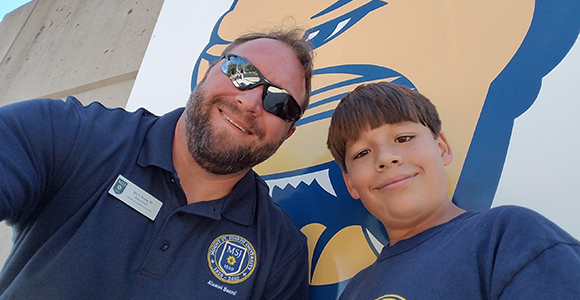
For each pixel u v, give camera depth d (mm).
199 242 948
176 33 2379
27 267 797
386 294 733
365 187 932
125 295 816
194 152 998
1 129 746
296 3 1890
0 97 3572
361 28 1604
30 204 805
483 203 1038
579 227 887
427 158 883
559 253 531
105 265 822
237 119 1024
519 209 672
